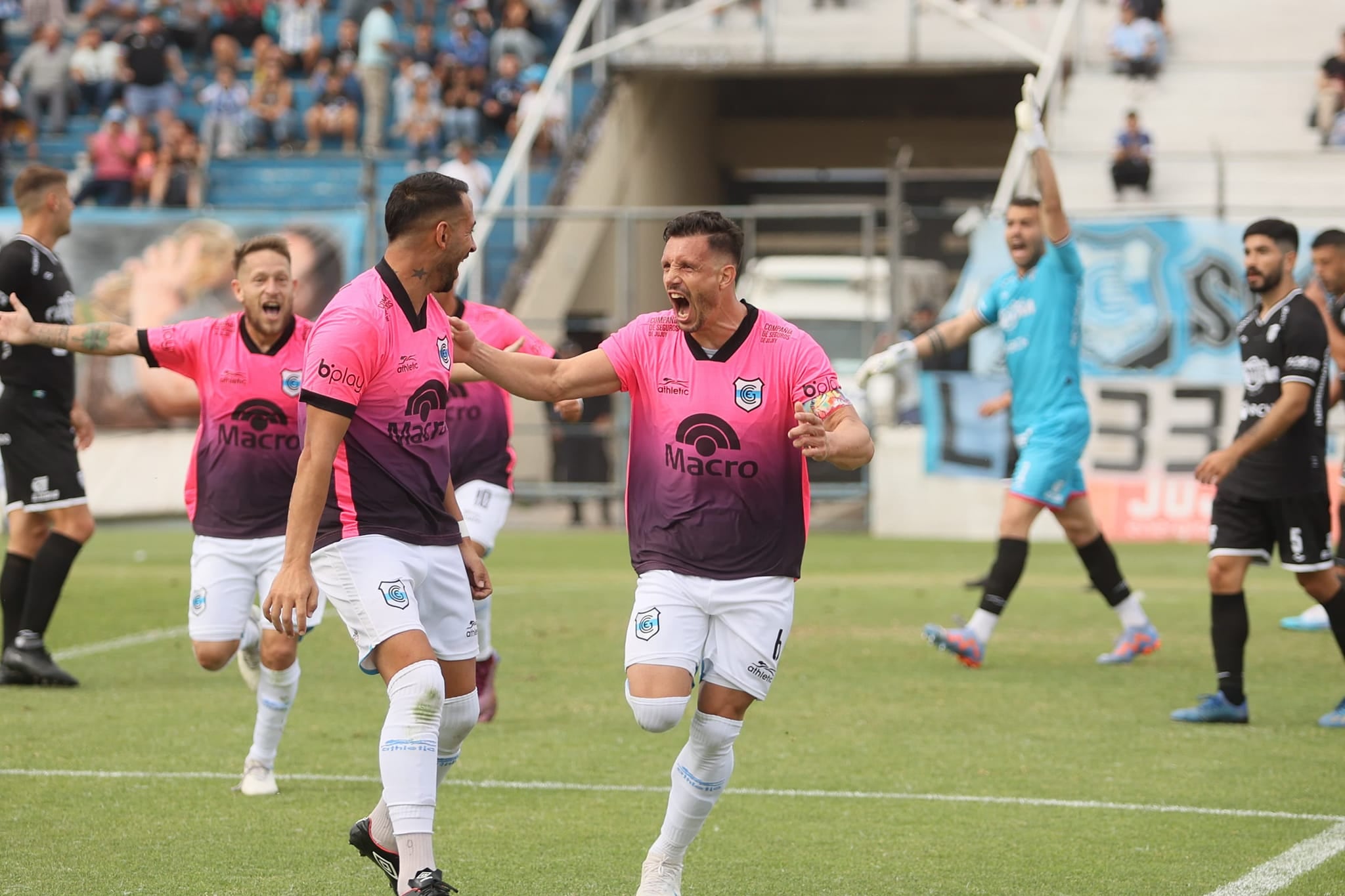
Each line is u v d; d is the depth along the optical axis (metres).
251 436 15.80
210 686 21.69
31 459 21.28
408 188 11.48
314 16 64.31
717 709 11.72
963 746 18.00
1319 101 53.88
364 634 11.50
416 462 11.73
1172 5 59.69
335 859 13.12
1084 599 31.88
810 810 15.09
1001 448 44.50
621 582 34.44
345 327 11.21
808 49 58.72
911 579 35.25
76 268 45.84
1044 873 12.93
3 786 15.73
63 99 60.69
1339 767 16.94
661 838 11.81
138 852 13.30
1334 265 23.52
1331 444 40.94
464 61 59.66
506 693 21.36
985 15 59.03
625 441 48.56
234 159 57.69
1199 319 42.44
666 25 56.75
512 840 13.88
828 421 11.62
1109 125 55.69
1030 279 23.00
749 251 49.53
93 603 30.39
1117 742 18.25
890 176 43.66
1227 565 19.27
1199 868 13.04
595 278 57.12
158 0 64.69
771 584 11.76
